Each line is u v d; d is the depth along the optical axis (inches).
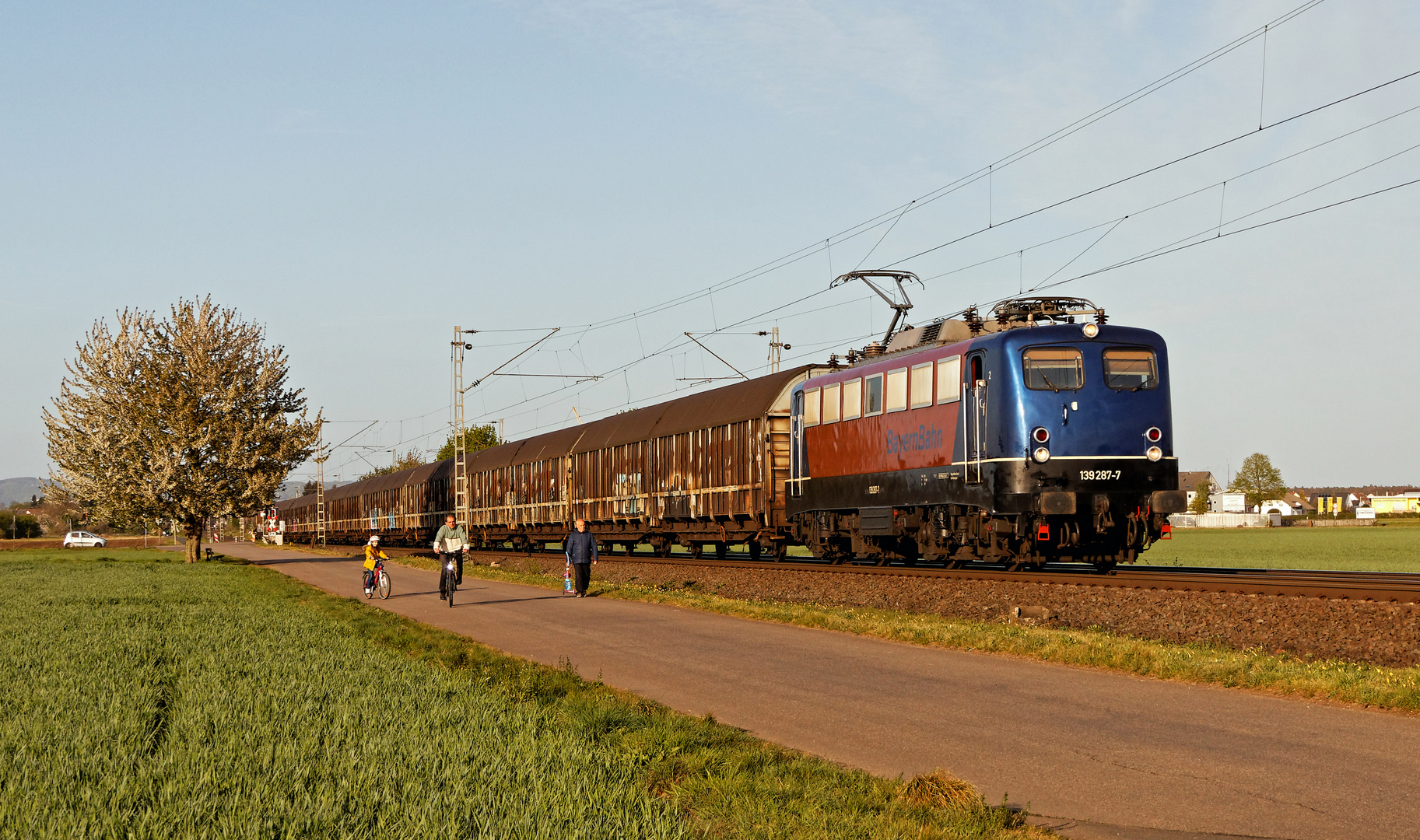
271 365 1967.3
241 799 270.7
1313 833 263.9
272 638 649.6
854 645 606.9
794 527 1092.5
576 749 327.6
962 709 421.4
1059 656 529.3
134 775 301.1
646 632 684.7
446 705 405.4
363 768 301.9
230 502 1916.8
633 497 1437.0
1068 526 783.1
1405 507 6136.8
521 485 1843.0
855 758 350.0
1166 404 786.8
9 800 269.0
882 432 927.0
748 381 1227.2
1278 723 382.0
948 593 745.0
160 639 647.8
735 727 395.5
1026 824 277.1
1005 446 771.4
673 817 266.1
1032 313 820.6
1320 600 540.4
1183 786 307.1
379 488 2834.6
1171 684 461.1
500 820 254.7
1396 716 386.3
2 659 548.7
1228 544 2411.4
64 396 1892.2
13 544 4468.5
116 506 1882.4
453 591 920.9
